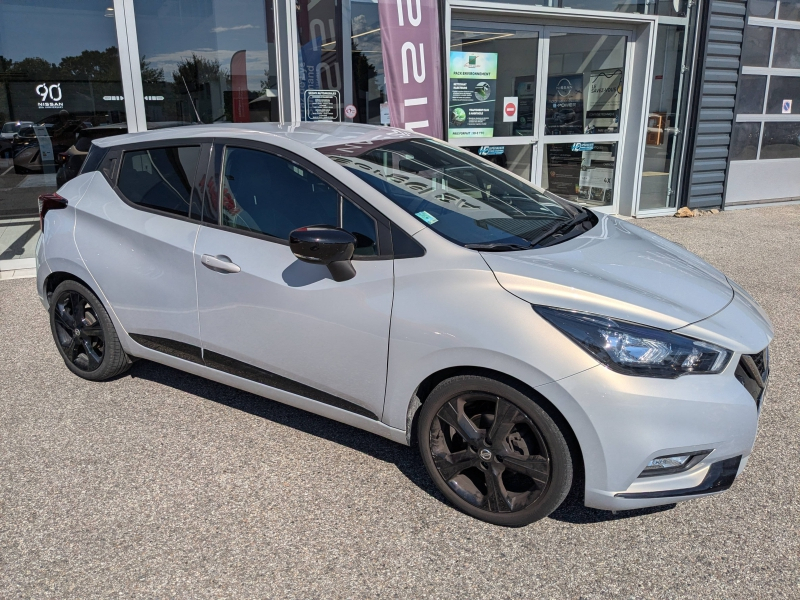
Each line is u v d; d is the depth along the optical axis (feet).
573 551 7.93
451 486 8.63
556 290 7.70
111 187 11.39
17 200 20.97
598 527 8.39
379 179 9.21
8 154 20.59
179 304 10.42
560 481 7.70
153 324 10.93
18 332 15.40
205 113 22.43
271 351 9.53
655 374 7.23
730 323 7.92
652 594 7.22
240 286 9.57
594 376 7.22
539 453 7.91
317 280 8.92
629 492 7.48
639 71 27.71
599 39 26.91
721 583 7.38
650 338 7.34
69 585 7.36
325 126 11.34
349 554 7.88
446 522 8.48
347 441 10.51
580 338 7.35
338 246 8.19
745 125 31.27
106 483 9.30
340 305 8.71
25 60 20.22
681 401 7.18
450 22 23.40
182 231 10.33
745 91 30.68
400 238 8.46
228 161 10.10
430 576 7.52
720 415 7.29
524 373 7.48
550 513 8.36
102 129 21.48
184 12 21.36
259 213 9.68
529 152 26.81
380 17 21.04
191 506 8.79
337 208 9.01
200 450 10.19
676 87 28.55
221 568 7.63
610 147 28.68
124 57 20.90
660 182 29.68
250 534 8.22
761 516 8.58
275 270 9.27
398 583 7.40
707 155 29.78
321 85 22.49
